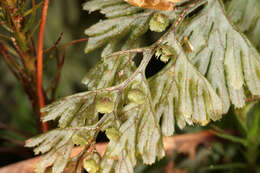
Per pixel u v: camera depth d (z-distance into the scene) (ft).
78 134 0.28
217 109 0.29
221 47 0.29
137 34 0.29
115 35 0.29
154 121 0.29
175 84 0.29
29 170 0.31
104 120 0.29
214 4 0.30
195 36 0.29
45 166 0.28
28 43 0.31
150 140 0.29
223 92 0.29
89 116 0.29
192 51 0.29
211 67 0.29
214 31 0.29
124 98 0.29
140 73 0.29
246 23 0.31
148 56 0.29
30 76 0.31
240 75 0.29
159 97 0.29
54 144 0.28
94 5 0.29
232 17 0.31
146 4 0.29
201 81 0.29
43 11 0.29
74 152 0.30
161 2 0.29
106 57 0.29
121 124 0.29
